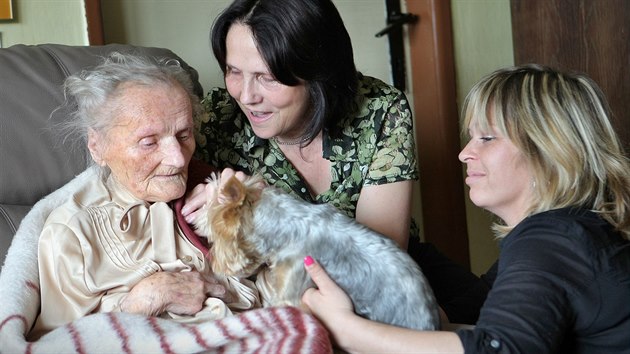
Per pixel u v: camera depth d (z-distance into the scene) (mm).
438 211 3568
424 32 3473
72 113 1724
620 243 1376
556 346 1279
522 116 1482
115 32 3006
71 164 1831
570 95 1490
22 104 1808
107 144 1608
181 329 1385
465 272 2248
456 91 3510
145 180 1621
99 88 1595
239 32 1730
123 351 1352
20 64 1854
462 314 1913
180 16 3096
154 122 1578
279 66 1710
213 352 1374
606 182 1475
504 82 1540
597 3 2850
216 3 3129
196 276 1558
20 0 2621
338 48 1827
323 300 1385
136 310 1492
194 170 1791
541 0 3152
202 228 1555
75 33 2723
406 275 1384
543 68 1574
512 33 3414
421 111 3547
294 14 1719
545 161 1471
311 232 1419
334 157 1959
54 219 1609
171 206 1705
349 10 3482
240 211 1401
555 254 1330
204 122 1967
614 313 1320
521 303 1275
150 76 1616
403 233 1947
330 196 1971
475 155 1540
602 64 2855
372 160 1962
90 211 1620
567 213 1411
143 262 1596
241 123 1987
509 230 1533
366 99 1975
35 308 1519
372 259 1399
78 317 1515
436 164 3543
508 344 1237
